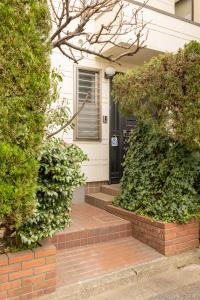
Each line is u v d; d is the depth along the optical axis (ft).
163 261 11.49
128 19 16.38
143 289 9.89
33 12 7.67
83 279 9.68
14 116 7.46
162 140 13.70
